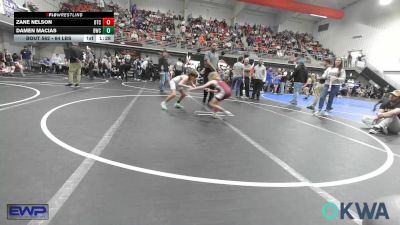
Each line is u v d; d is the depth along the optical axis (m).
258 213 2.06
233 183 2.56
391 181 2.94
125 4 27.88
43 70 18.06
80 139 3.59
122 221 1.82
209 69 8.14
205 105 7.80
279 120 6.41
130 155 3.11
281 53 27.12
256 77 10.94
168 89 12.38
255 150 3.72
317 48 31.36
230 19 31.03
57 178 2.39
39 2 19.12
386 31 24.09
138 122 4.88
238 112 7.06
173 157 3.16
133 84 13.82
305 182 2.72
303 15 31.75
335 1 27.41
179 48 23.53
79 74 10.25
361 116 8.77
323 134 5.22
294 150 3.89
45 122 4.35
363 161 3.64
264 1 24.67
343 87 22.56
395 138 5.43
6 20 14.40
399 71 22.70
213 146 3.75
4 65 13.21
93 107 6.05
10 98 6.36
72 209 1.92
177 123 5.06
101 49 21.81
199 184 2.49
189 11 29.67
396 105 5.85
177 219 1.90
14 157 2.78
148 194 2.22
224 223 1.89
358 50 27.03
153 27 26.02
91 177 2.46
